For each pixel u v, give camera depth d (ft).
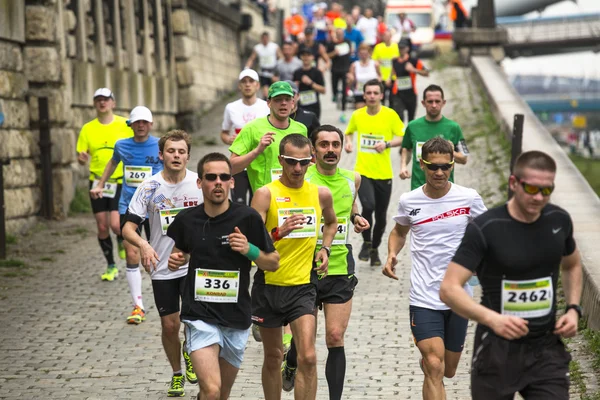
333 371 35.53
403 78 101.86
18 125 75.46
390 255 35.83
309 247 34.42
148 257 36.99
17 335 48.57
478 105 124.88
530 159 24.93
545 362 25.90
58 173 80.02
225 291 31.58
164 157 38.99
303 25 187.52
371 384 40.63
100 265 64.85
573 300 26.22
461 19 195.11
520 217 25.71
